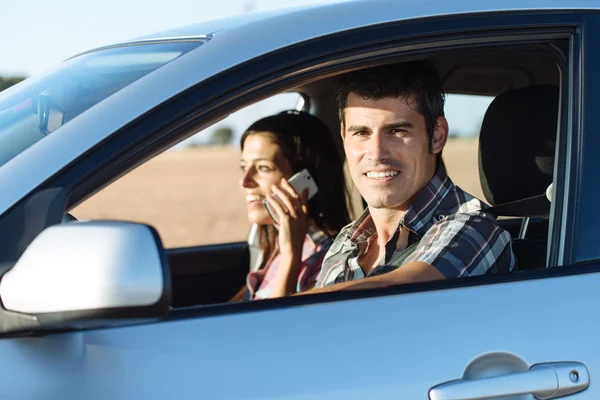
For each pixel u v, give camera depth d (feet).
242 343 6.03
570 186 7.27
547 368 6.44
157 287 5.24
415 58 7.16
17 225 5.76
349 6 7.07
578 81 7.37
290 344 6.09
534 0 7.43
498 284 6.73
